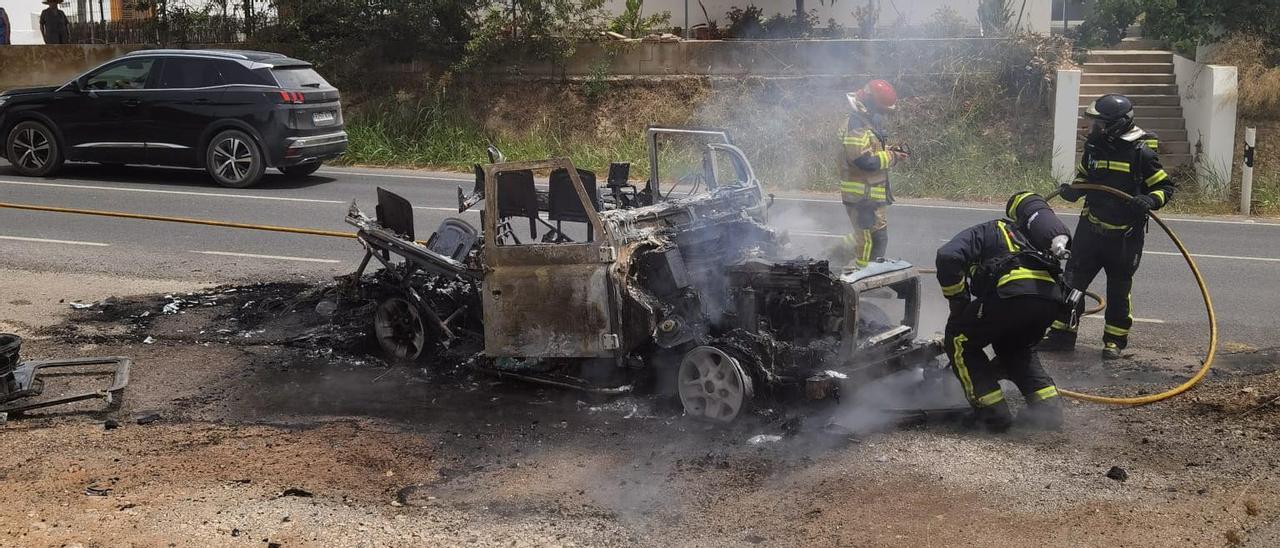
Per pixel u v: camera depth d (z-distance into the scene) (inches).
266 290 363.9
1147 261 426.9
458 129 773.9
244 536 180.5
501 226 279.4
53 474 209.6
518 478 207.3
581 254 243.8
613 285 241.9
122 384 259.0
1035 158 672.4
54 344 305.4
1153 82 706.8
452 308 285.4
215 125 609.0
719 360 231.8
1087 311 336.5
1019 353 232.8
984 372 229.6
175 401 257.9
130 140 625.0
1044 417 227.1
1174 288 375.6
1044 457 210.8
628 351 244.8
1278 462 203.3
